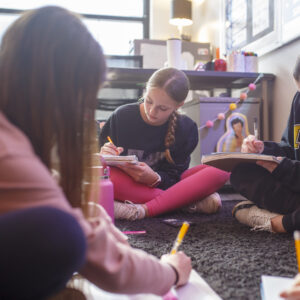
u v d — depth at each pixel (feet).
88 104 1.77
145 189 5.29
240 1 9.21
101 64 1.76
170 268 2.15
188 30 13.25
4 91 1.59
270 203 4.25
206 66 8.24
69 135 1.70
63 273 1.37
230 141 7.63
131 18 13.62
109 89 8.50
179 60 7.68
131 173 5.22
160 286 1.93
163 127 5.67
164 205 5.21
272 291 2.07
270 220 4.15
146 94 5.13
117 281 1.63
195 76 7.70
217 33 10.88
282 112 7.66
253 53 8.09
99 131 6.13
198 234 4.13
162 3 13.19
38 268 1.31
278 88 7.77
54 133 1.69
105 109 8.30
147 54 11.16
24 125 1.62
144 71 7.35
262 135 7.86
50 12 1.67
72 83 1.66
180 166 5.82
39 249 1.28
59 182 1.81
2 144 1.40
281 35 7.43
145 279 1.78
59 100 1.65
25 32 1.61
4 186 1.37
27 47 1.59
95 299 2.15
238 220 4.72
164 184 5.60
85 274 1.69
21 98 1.60
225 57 9.20
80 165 1.81
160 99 4.89
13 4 12.59
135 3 13.71
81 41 1.68
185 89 5.01
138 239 3.90
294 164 4.09
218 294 2.46
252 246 3.61
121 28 13.62
